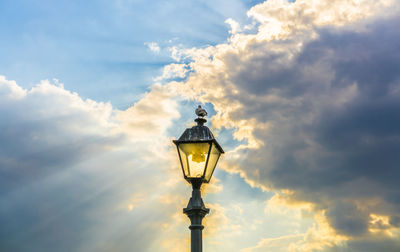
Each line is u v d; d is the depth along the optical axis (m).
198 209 7.14
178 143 7.43
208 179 7.46
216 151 7.62
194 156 7.38
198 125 7.70
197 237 7.05
